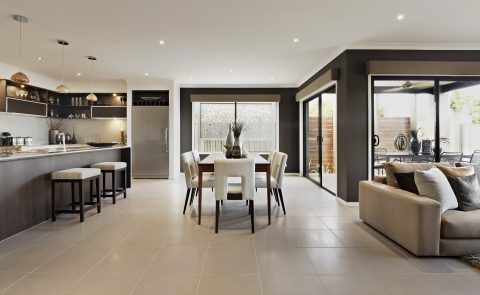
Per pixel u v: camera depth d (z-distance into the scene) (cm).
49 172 373
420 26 376
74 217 381
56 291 196
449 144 461
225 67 598
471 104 464
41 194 357
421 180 268
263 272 224
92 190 447
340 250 268
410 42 436
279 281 210
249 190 321
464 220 244
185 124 807
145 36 416
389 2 312
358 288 200
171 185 645
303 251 266
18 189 319
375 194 315
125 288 200
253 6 323
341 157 468
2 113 607
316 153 671
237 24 373
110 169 457
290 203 462
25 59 536
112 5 321
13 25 375
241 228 335
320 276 218
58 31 396
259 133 827
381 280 211
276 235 310
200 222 355
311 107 716
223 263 240
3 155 344
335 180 538
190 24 372
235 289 199
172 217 382
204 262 242
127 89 740
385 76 450
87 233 316
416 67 435
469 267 232
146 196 523
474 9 328
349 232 319
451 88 459
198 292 195
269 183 354
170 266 234
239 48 470
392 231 282
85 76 691
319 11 335
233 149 421
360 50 445
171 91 743
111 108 768
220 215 391
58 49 475
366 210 338
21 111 622
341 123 465
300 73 653
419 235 244
